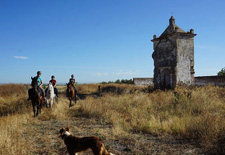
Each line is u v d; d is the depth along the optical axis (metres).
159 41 24.64
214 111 11.10
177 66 22.50
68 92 15.75
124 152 6.34
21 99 16.59
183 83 22.20
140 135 8.10
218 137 6.86
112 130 8.66
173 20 24.73
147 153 6.20
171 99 14.60
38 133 8.59
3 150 5.96
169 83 23.88
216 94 15.25
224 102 13.30
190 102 12.62
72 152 5.37
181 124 8.59
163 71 24.52
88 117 12.18
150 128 8.65
